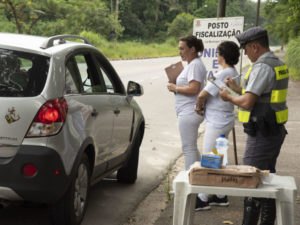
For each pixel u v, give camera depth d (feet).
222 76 17.13
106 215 17.56
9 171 13.43
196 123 18.52
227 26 27.53
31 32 135.64
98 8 126.82
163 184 22.06
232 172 11.72
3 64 14.33
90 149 16.01
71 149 14.29
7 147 13.56
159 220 16.98
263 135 13.85
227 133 17.67
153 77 83.41
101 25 130.82
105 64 19.03
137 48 201.05
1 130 13.57
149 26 324.80
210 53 27.96
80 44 16.99
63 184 13.99
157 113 44.47
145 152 28.68
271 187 11.82
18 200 13.87
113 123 17.89
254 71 13.65
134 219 17.26
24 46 14.62
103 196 19.76
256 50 13.92
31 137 13.58
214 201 18.47
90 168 16.26
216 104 17.46
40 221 16.26
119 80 20.06
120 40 301.22
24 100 13.76
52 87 14.15
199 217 17.12
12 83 14.07
